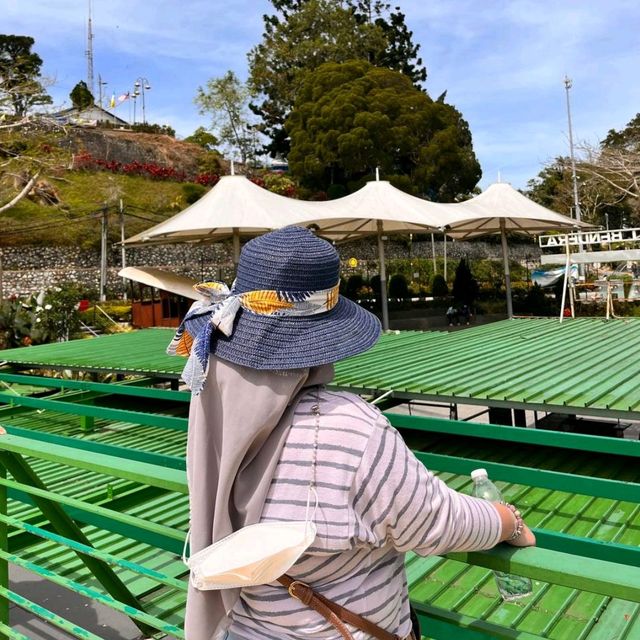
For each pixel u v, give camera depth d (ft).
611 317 28.96
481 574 9.25
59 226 91.61
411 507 3.74
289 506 3.81
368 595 3.94
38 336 37.04
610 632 7.89
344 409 3.97
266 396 3.97
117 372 18.51
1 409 20.26
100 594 6.32
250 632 4.19
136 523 5.87
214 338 4.22
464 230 56.03
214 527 4.05
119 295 83.66
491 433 10.34
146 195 110.52
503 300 73.61
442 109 109.50
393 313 66.95
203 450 4.20
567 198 119.65
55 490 13.71
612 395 12.43
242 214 42.29
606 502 11.51
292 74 142.51
